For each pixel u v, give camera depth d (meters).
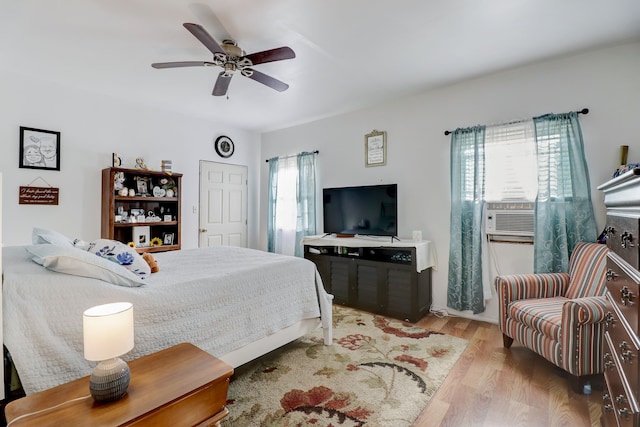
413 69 2.96
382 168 3.93
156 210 4.12
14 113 3.07
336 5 1.99
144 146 4.02
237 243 5.16
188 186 4.50
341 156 4.34
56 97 3.32
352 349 2.55
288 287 2.38
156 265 2.15
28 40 2.42
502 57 2.72
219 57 2.21
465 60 2.78
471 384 2.04
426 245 3.36
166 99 3.79
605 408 1.46
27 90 3.14
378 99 3.76
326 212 4.24
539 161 2.80
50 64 2.85
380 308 3.42
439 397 1.90
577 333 1.89
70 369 1.34
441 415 1.73
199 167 4.63
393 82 3.26
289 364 2.30
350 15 2.10
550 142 2.76
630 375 1.09
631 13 2.07
